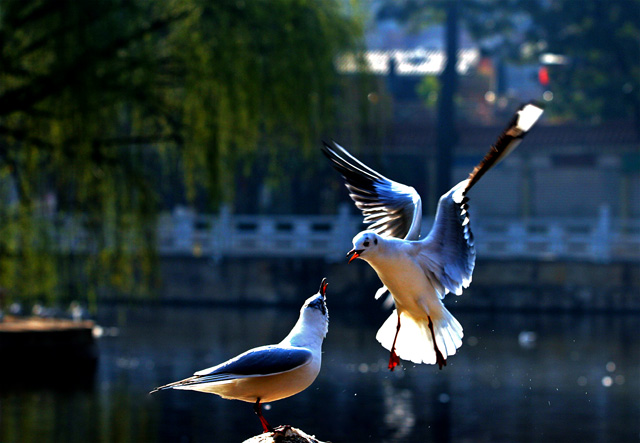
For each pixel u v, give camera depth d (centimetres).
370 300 3195
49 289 1792
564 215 4091
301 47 1862
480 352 2312
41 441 1344
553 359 2206
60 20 1645
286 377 557
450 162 3628
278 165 2161
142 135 1839
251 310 3134
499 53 4509
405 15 4472
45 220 1780
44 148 1703
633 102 4009
